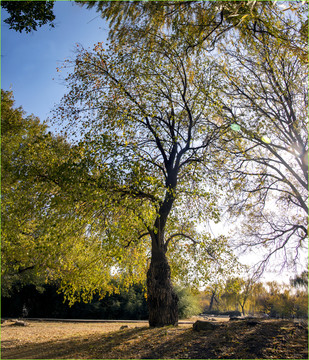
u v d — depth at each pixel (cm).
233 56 1386
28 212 1128
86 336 1106
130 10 977
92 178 1059
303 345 626
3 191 1209
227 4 767
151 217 1003
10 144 1611
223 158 1438
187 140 1365
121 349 809
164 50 1266
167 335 876
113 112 1241
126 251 1178
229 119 1409
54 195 1054
